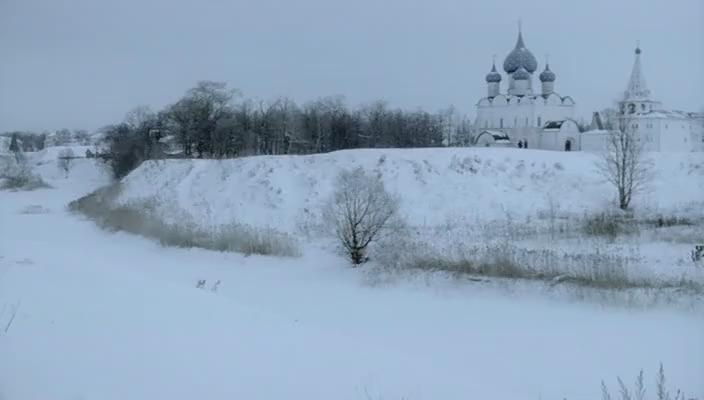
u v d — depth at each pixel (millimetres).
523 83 98375
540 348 16906
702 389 13562
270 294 23781
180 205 46062
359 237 28203
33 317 10500
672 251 26578
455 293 23031
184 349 9727
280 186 45250
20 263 14914
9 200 65812
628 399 11938
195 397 8164
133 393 8016
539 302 21422
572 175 44062
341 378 9711
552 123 92750
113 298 12242
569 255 24938
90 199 56062
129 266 29125
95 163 98312
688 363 15234
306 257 29984
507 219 36688
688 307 19625
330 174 45750
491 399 10141
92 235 40562
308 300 22844
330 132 77875
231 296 23484
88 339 9688
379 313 20953
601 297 20812
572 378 14586
